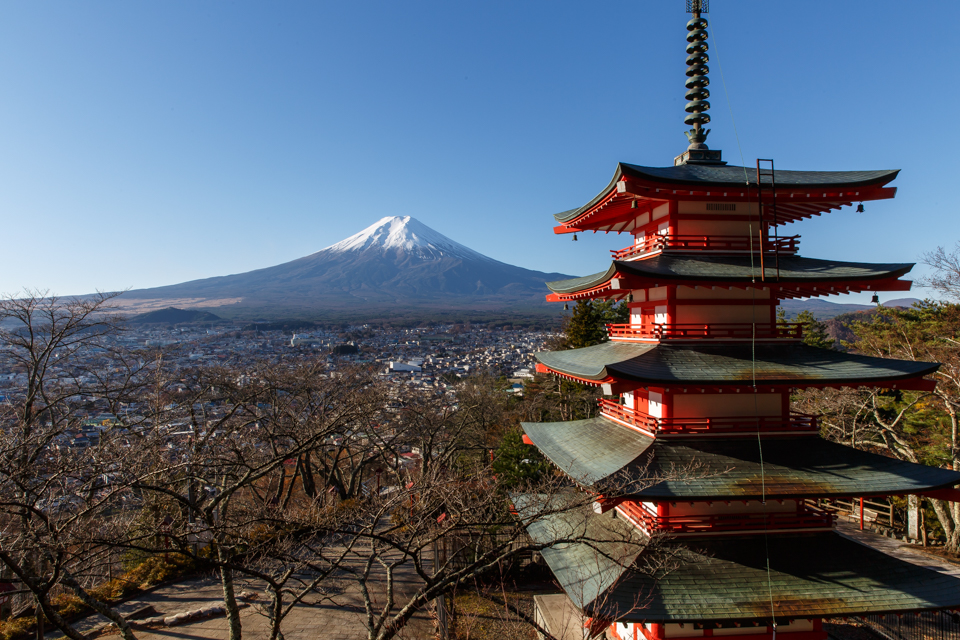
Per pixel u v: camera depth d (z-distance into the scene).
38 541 10.77
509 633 16.08
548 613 18.67
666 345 15.12
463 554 16.70
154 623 19.25
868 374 13.34
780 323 16.17
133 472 13.14
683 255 15.41
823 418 32.19
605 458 15.05
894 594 12.62
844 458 14.01
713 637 13.89
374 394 30.22
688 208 15.62
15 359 22.33
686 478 13.03
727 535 14.28
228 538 13.50
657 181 14.24
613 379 13.06
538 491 16.47
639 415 15.91
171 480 15.41
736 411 14.85
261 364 37.91
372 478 44.06
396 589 21.81
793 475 13.28
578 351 19.81
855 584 12.90
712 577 13.09
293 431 18.09
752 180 14.83
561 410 42.09
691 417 14.73
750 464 13.74
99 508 13.69
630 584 12.91
